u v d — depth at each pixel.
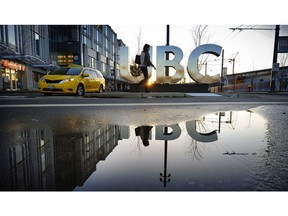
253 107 4.61
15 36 19.84
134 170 1.07
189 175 1.01
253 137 1.85
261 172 1.05
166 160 1.23
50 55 29.44
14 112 3.48
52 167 1.12
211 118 2.97
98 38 42.81
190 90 11.79
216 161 1.21
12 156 1.30
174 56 11.08
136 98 7.68
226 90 47.12
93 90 9.67
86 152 1.38
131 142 1.65
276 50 18.45
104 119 2.79
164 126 2.35
